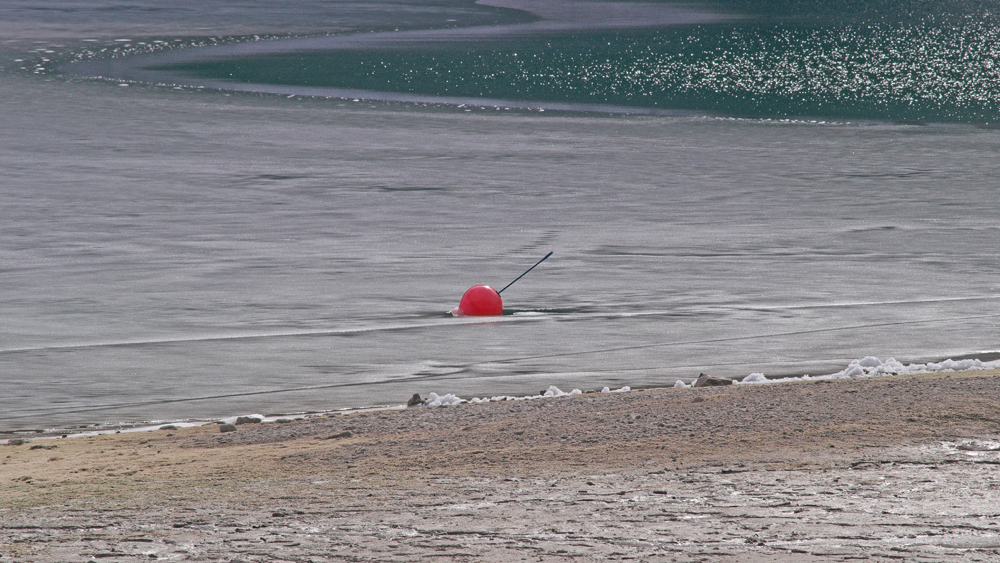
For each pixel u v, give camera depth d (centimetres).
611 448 2802
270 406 4344
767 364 5044
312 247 8931
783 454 2669
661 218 10731
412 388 4631
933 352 5272
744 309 6519
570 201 11825
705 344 5541
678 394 3603
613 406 3425
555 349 5453
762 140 17962
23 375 4931
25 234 9469
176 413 4247
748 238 9481
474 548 1991
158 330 5981
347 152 15650
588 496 2344
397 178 13350
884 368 4612
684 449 2759
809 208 11444
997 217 10831
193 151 15512
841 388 3478
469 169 14225
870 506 2208
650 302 6756
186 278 7600
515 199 11912
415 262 8262
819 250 8862
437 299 6875
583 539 2027
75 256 8469
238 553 1994
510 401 3769
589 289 7206
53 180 12838
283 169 13962
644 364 5084
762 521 2117
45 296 6956
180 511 2338
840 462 2575
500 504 2302
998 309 6494
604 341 5638
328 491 2483
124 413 4262
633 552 1944
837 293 7081
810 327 5972
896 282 7494
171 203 11369
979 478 2412
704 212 11138
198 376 4906
